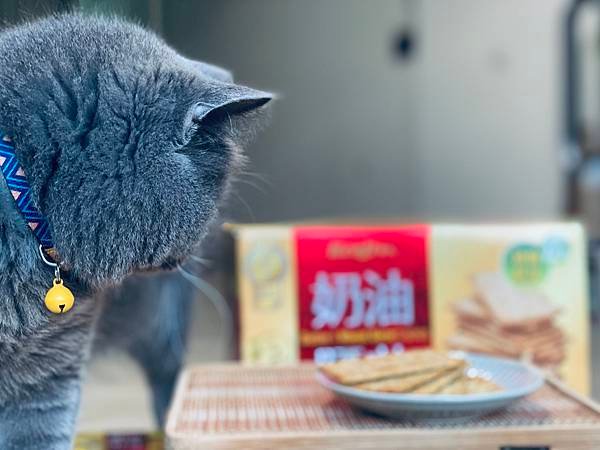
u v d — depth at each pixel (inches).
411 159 91.0
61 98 18.5
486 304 26.3
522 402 22.6
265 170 40.8
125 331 30.9
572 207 70.4
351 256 26.5
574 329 26.2
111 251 18.9
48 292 18.9
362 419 21.4
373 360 23.2
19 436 21.9
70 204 18.4
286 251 26.5
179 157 19.2
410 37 89.2
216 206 20.6
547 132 88.9
